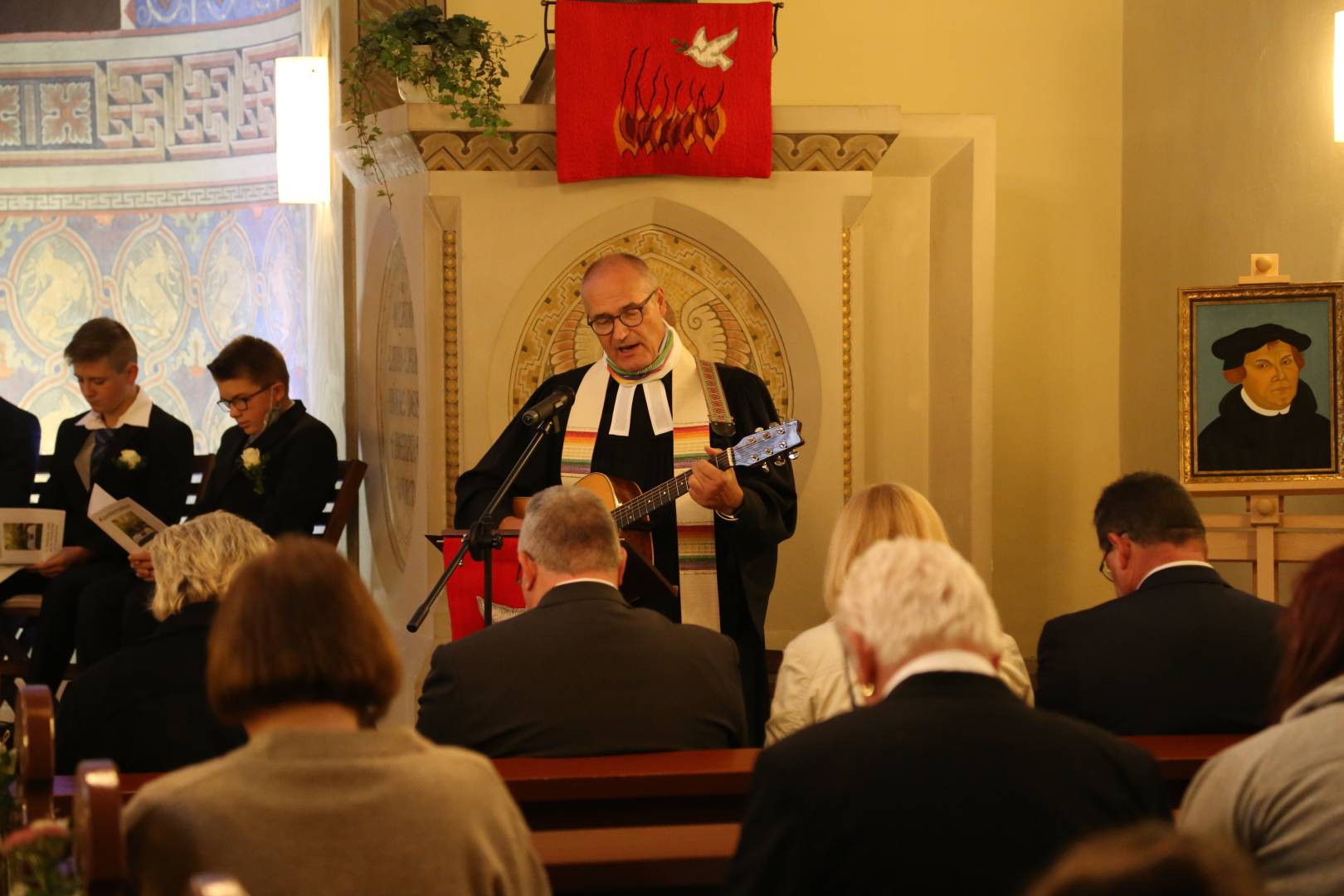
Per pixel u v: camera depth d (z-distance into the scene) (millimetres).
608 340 6914
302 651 2768
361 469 9047
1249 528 7227
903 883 2615
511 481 6031
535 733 4027
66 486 9109
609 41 7883
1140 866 1395
